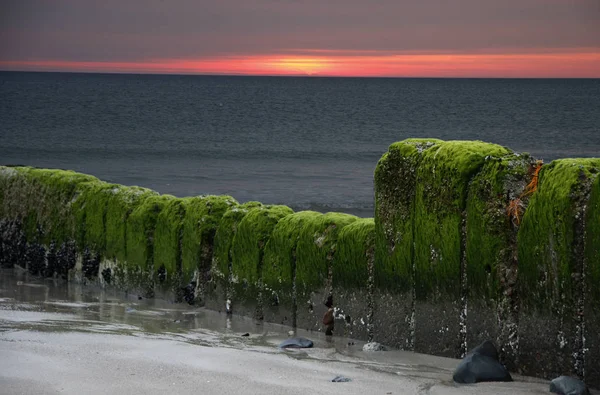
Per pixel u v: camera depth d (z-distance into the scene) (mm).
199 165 46156
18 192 14836
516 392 5734
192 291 10766
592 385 5688
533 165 6664
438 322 7160
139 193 12344
